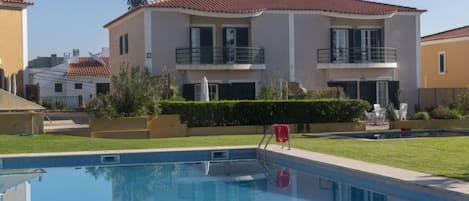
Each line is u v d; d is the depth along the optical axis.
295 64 35.78
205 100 29.23
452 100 36.94
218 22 34.91
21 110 25.08
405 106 32.50
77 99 57.19
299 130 28.59
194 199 12.79
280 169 17.12
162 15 33.78
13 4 36.91
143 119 25.92
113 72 41.56
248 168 17.52
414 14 38.25
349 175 13.99
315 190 13.32
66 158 18.19
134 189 14.22
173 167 17.95
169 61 33.88
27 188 14.39
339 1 39.12
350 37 37.12
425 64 46.97
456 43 43.50
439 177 12.07
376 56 37.16
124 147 20.14
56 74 62.06
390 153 16.94
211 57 34.25
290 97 31.67
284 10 35.53
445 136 25.20
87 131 25.25
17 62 37.12
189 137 25.33
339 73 36.56
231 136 25.27
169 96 30.08
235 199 12.65
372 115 31.50
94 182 15.31
